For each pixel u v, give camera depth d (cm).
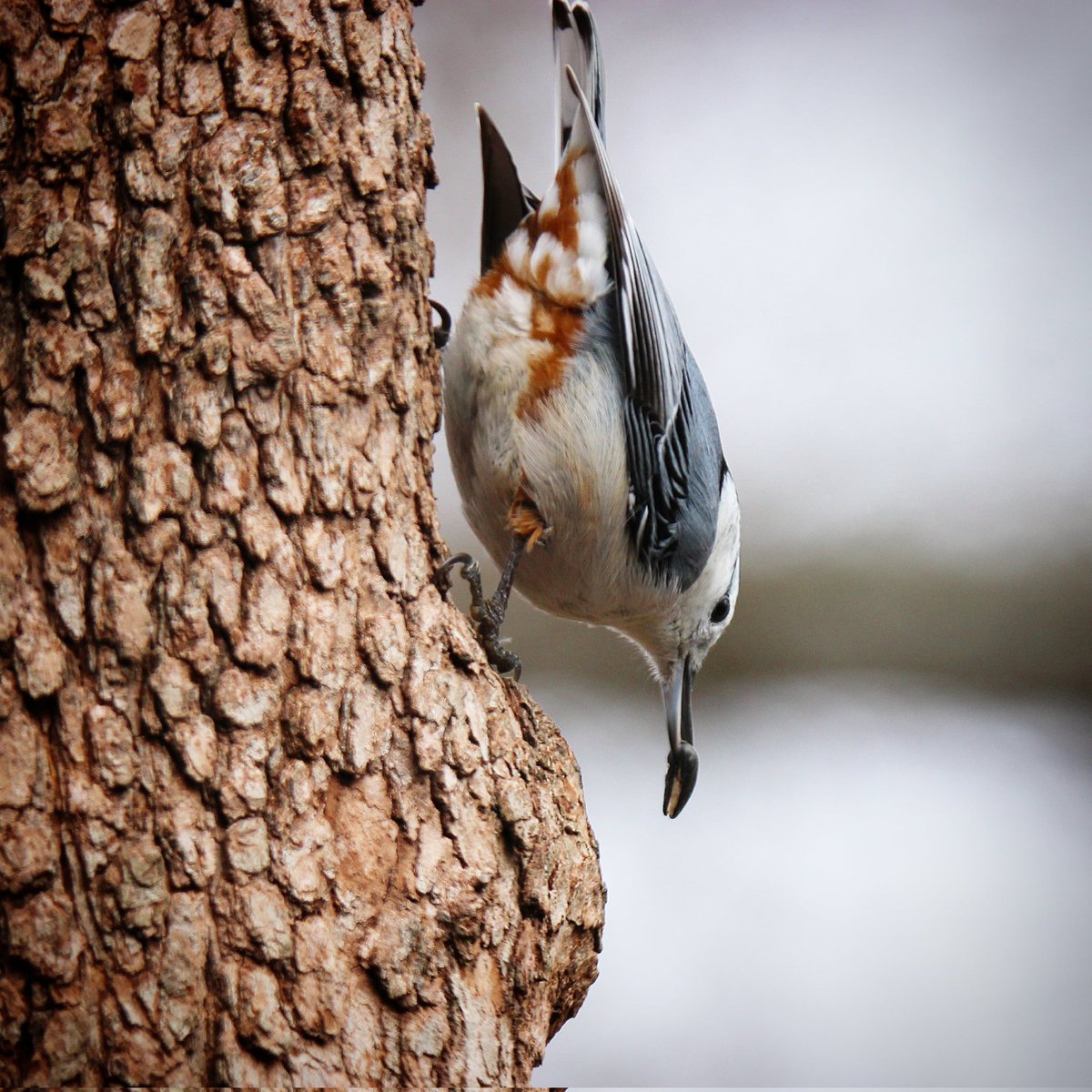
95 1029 399
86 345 425
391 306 427
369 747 426
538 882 426
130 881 412
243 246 426
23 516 425
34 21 425
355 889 425
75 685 422
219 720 425
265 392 426
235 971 418
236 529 425
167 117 425
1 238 425
